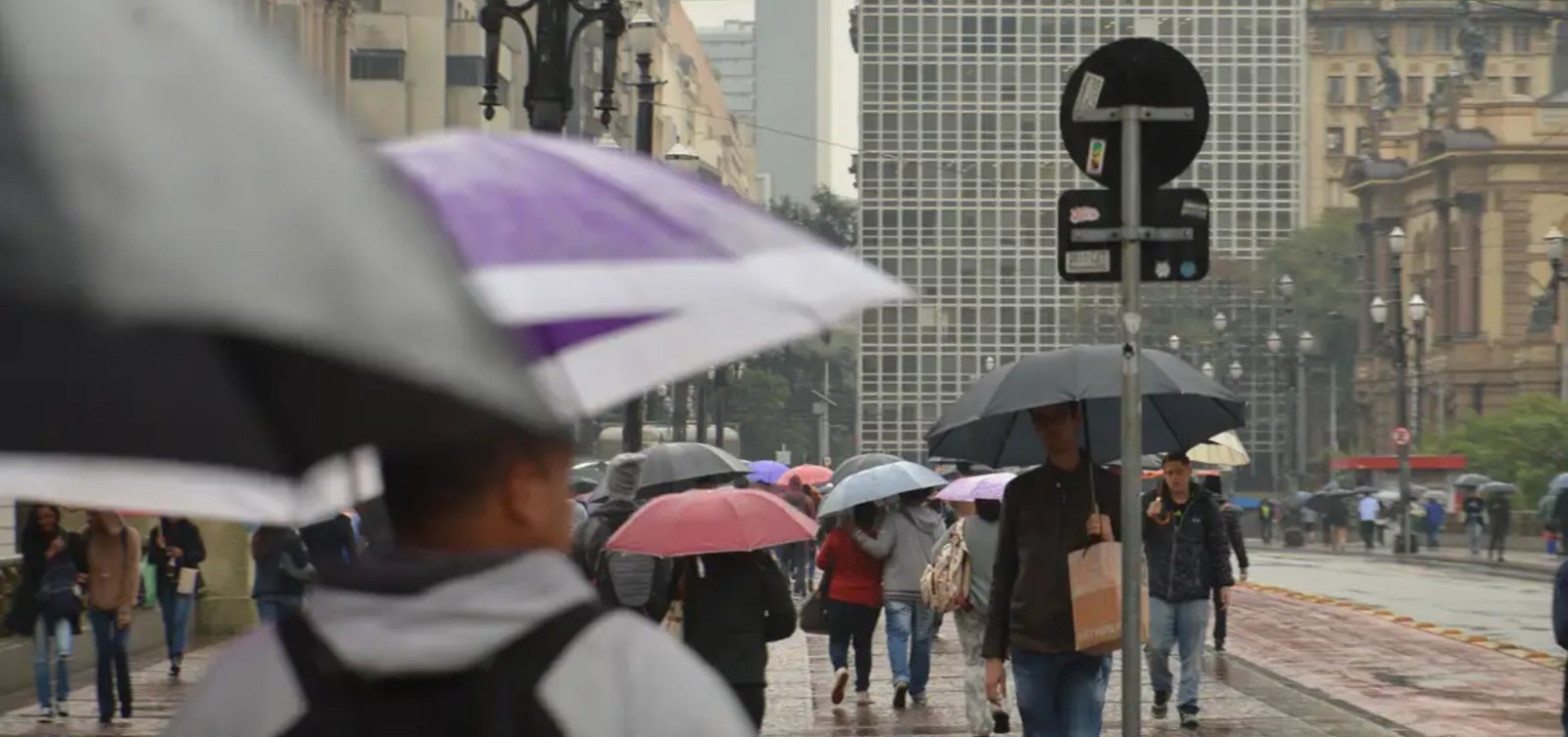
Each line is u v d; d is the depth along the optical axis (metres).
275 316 3.08
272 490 3.88
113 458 3.46
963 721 31.50
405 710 4.28
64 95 3.02
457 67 151.50
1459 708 33.50
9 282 2.91
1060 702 17.61
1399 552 122.06
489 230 4.57
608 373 4.93
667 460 28.61
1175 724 30.94
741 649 20.92
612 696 4.36
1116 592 17.16
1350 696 35.41
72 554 32.50
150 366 3.36
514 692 4.29
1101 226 15.60
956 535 27.08
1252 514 174.00
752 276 4.72
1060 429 17.52
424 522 4.63
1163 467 30.36
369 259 3.23
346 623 4.33
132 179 3.02
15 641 38.09
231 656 4.49
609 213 4.71
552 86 31.92
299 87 3.31
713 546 20.17
